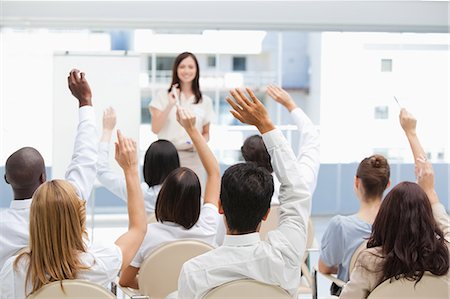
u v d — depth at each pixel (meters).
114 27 6.02
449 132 6.95
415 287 2.19
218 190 2.94
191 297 1.95
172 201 2.72
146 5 5.78
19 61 6.49
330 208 7.35
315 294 3.06
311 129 2.85
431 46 6.85
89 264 2.06
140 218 2.25
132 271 2.77
